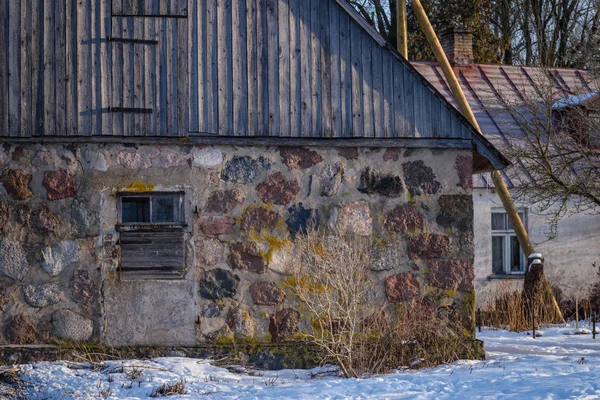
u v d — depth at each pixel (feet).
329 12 40.55
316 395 30.04
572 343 48.39
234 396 30.53
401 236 40.27
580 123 66.23
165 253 38.50
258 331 38.75
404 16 57.62
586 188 62.80
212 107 39.32
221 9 39.78
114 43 38.96
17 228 37.96
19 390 32.91
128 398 30.89
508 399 27.91
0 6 38.52
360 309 39.32
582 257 70.33
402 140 40.47
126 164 38.60
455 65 80.69
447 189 40.83
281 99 39.86
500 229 70.18
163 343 38.19
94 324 37.96
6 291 37.78
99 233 38.22
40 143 38.29
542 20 102.47
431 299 40.27
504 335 52.80
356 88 40.40
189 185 38.88
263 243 39.11
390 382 32.45
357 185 40.11
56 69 38.58
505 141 71.72
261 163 39.55
